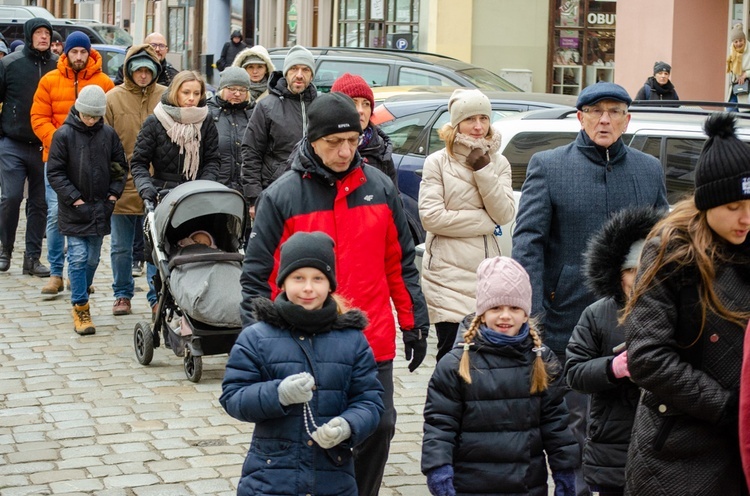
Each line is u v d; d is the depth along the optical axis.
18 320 14.70
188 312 11.62
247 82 14.83
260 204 7.54
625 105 8.30
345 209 7.51
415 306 7.89
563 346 8.37
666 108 12.99
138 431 10.43
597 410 7.05
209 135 13.64
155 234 12.23
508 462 6.89
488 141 9.64
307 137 7.52
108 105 14.91
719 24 27.09
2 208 17.36
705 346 5.64
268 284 7.54
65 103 16.08
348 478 6.48
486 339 6.91
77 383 11.96
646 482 5.80
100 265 18.56
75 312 14.12
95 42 39.28
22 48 17.11
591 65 38.31
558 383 7.06
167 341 12.59
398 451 10.05
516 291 6.88
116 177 14.12
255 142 13.12
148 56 14.84
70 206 13.82
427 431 6.92
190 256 11.84
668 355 5.62
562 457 7.00
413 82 23.62
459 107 9.51
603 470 7.02
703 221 5.65
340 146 7.39
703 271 5.57
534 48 37.97
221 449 9.97
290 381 6.15
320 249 6.42
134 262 17.67
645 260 5.77
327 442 6.26
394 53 24.83
